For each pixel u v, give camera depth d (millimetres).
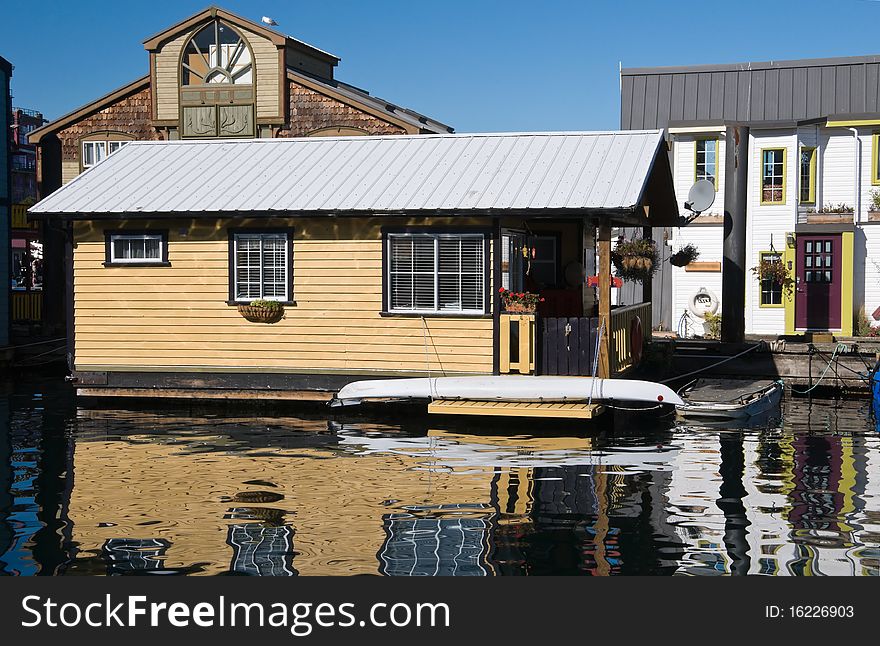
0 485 11227
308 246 16703
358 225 16484
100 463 12422
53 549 8898
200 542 9070
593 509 10156
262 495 10727
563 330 15750
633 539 9156
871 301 24984
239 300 16953
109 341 17453
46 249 27688
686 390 17406
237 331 17000
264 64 27891
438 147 18188
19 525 9609
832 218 24953
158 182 17844
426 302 16250
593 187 15781
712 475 11734
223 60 28219
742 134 19938
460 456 12820
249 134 28047
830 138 25297
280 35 27531
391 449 13312
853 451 13227
